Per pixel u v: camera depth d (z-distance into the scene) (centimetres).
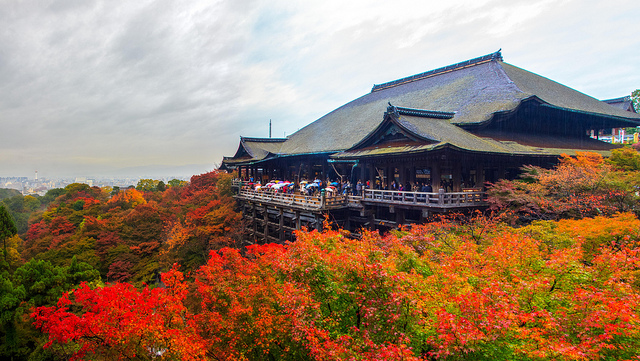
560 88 3931
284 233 3080
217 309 1098
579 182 1659
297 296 855
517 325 683
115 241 3309
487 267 874
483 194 2016
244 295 1034
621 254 828
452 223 1684
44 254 3089
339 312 884
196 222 3422
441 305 754
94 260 3006
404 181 2194
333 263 894
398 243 1095
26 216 7294
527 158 2217
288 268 966
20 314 1822
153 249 3381
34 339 1852
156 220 3712
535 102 2762
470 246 1107
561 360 589
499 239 1069
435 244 1283
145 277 2997
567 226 1291
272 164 4231
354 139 3341
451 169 2031
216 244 3094
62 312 1077
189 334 993
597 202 1540
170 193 5916
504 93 3050
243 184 4041
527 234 1271
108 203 5319
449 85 3953
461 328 634
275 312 1027
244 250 3262
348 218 2625
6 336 1834
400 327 759
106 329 977
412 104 3925
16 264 3198
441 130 2350
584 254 1103
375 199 2262
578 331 646
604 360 622
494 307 688
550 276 823
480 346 652
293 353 966
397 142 2298
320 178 3594
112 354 984
